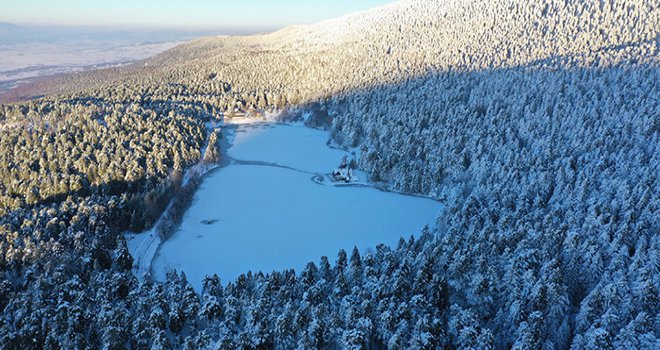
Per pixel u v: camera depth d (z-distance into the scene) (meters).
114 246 93.88
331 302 68.94
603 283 66.81
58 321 61.25
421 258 77.38
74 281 72.38
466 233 87.25
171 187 127.38
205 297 68.44
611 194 96.56
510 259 74.44
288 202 128.88
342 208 125.19
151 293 68.50
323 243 106.19
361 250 102.94
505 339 60.78
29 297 66.31
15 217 96.00
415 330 58.53
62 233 89.31
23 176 118.31
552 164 118.12
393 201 130.00
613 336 56.50
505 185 111.31
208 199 130.12
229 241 106.06
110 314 61.41
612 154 114.81
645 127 122.19
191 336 64.00
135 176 122.12
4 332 59.47
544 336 59.84
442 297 68.44
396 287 68.19
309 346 57.31
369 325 59.84
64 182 112.00
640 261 68.50
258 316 62.00
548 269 69.31
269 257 99.44
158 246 103.06
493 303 67.12
